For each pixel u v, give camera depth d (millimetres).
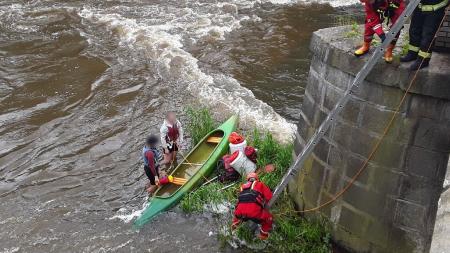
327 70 6336
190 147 9672
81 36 16375
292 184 7422
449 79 5117
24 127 10781
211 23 17812
